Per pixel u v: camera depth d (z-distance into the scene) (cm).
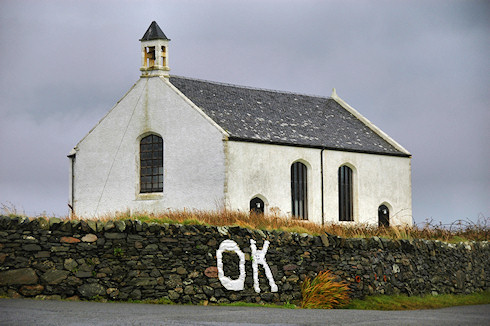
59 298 2017
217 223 2556
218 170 3859
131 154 4159
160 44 4166
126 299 2091
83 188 4306
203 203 3900
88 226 2083
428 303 2561
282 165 4128
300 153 4238
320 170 4341
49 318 1630
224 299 2230
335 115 4981
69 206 4372
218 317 1775
